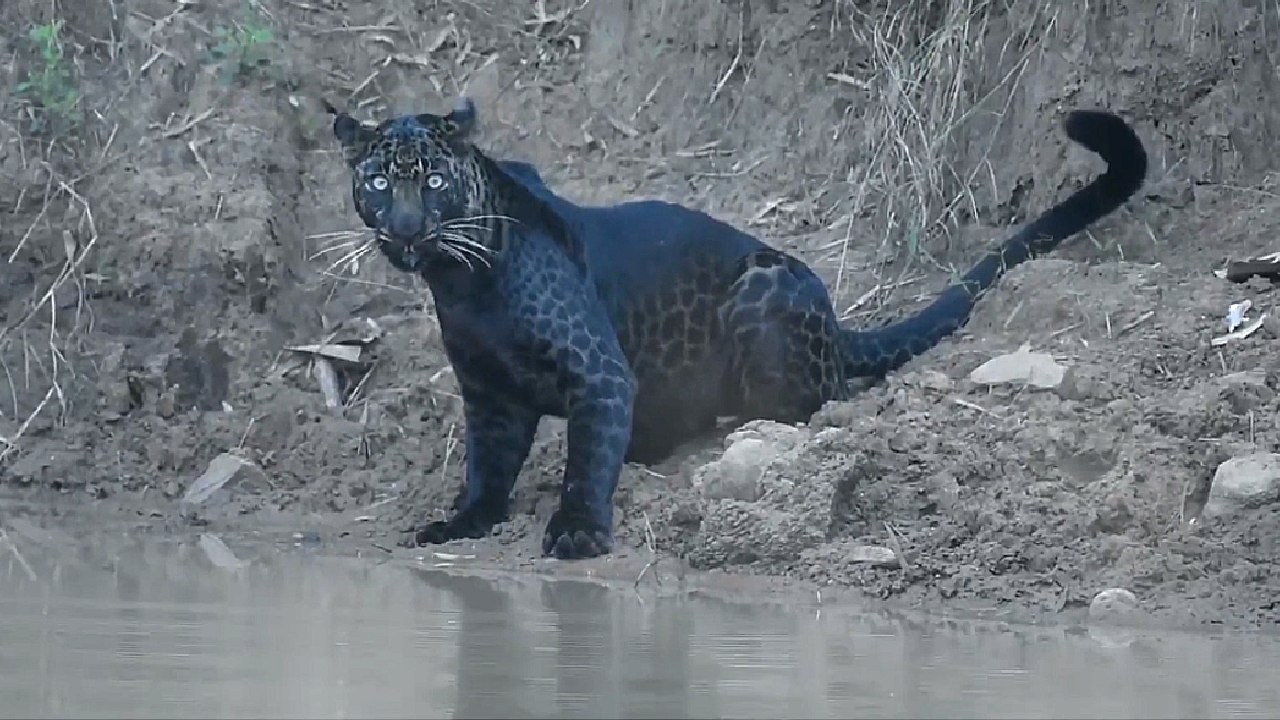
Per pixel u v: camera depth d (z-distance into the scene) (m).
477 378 17.06
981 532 14.66
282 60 24.23
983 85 23.14
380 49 24.89
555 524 16.08
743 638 11.21
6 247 22.55
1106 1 22.75
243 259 21.83
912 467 15.52
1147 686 9.56
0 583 13.23
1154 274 19.97
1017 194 22.39
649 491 17.22
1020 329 19.48
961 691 9.11
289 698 8.23
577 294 16.92
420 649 10.09
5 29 24.30
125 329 21.86
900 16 23.95
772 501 15.12
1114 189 20.59
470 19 25.30
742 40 24.50
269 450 19.84
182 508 18.59
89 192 22.84
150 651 9.73
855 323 20.94
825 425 17.27
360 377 20.91
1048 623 13.00
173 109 23.70
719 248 18.84
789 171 23.44
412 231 15.88
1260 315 18.56
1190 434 15.83
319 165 23.73
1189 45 22.31
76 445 20.20
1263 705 8.89
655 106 24.33
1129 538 14.47
